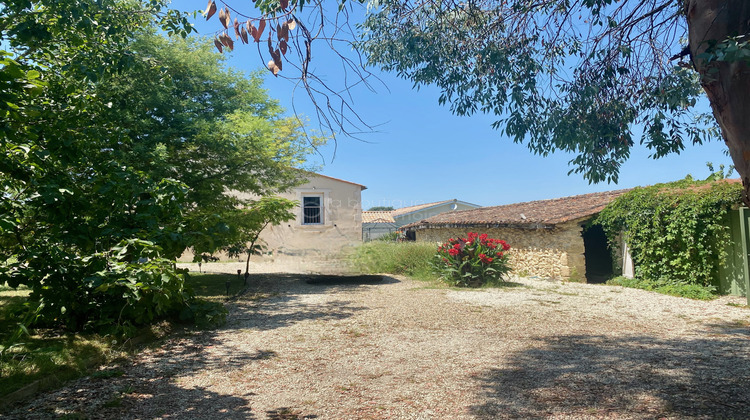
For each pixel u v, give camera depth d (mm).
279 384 3885
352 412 3217
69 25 5195
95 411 3254
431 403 3340
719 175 9766
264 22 2441
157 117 9648
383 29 4887
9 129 3391
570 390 3521
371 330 6043
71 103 5230
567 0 4223
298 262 12930
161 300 4945
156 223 5289
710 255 9117
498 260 10867
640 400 3271
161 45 9914
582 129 4414
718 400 3232
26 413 3197
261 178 12156
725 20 2102
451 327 6176
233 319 6934
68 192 4457
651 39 4312
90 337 5160
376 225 26500
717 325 6117
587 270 15062
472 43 4758
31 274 4648
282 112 12766
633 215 10711
